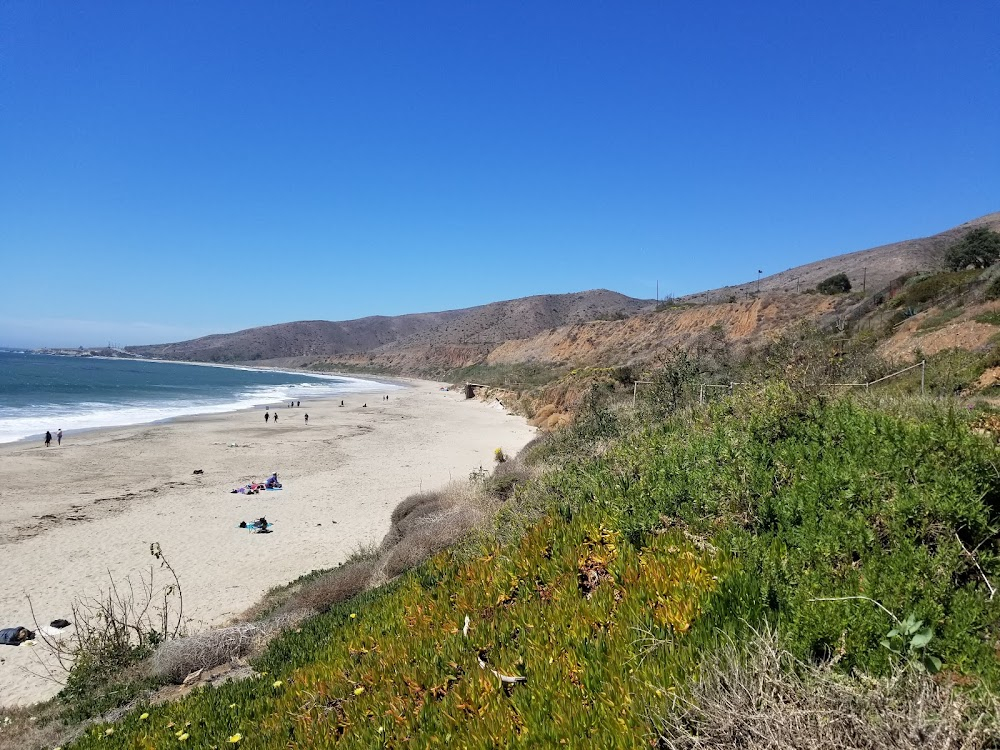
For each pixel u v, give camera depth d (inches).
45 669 393.1
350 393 3540.8
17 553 621.3
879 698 86.7
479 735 117.3
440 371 5226.4
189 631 437.7
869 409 218.2
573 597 155.6
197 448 1306.6
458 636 161.3
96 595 522.0
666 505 179.2
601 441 407.2
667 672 109.9
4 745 253.6
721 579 130.4
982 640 100.4
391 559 367.9
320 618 280.5
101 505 815.7
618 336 2869.1
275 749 148.0
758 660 101.1
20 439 1417.3
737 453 194.4
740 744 89.4
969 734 78.5
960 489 134.3
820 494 155.6
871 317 1135.6
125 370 5329.7
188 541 674.8
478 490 510.0
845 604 107.9
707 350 1127.6
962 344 649.6
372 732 135.3
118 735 194.1
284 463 1160.8
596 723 106.5
